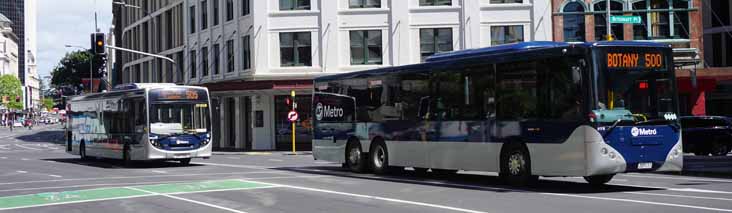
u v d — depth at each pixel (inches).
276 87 1734.7
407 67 828.6
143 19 2625.5
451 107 759.1
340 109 954.7
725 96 1924.2
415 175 874.1
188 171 1016.9
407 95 828.0
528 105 663.1
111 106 1262.3
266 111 1839.3
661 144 633.0
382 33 1774.1
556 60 637.3
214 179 844.6
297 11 1798.7
